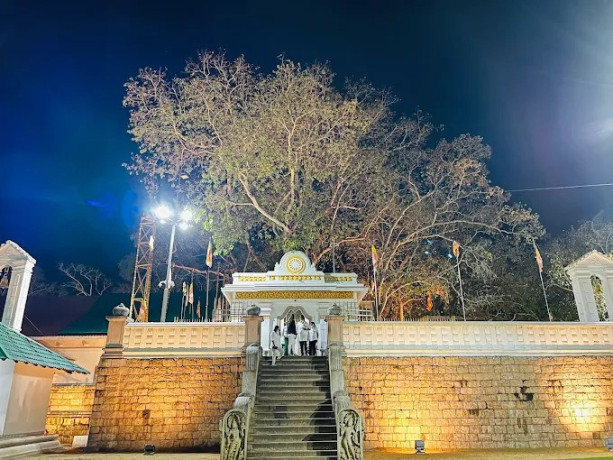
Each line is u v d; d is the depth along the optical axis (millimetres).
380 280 29266
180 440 16109
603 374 17500
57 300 30172
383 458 14133
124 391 16562
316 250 28969
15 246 21578
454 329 17750
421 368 17125
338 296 21641
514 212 29531
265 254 30953
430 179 30438
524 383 17156
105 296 29734
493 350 17469
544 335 17922
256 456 12641
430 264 30766
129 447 15930
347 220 29578
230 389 16641
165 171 27297
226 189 27828
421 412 16625
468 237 31516
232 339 17297
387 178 28844
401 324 17766
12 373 14117
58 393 18078
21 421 14609
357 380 16875
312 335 18703
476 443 16328
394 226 29391
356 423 12516
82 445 17234
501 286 33594
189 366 16922
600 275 20797
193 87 26656
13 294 20703
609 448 15688
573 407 17000
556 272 32688
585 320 20062
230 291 21578
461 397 16859
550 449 16000
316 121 27125
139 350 17016
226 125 26922
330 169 27953
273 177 28203
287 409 14422
